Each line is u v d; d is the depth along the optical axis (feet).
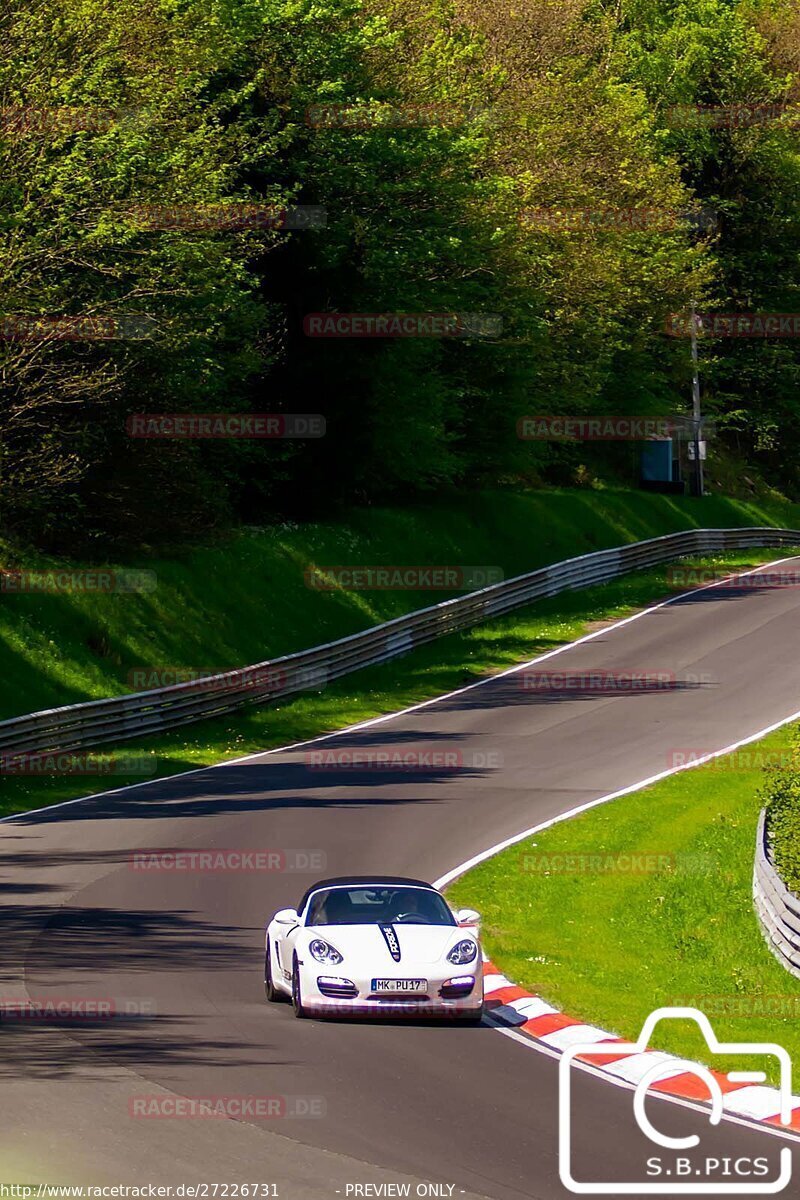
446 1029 100.07
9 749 220.43
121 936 124.88
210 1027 95.71
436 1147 71.20
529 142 456.86
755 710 258.16
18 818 188.85
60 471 289.12
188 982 110.11
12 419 276.00
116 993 104.27
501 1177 67.10
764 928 139.64
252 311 333.83
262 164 361.10
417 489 421.59
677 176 515.50
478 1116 77.00
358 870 158.20
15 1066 82.53
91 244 270.46
